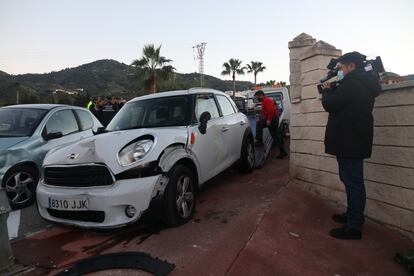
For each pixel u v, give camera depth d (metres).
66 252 3.13
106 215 3.03
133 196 3.04
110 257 2.85
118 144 3.34
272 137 7.58
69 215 3.27
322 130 4.38
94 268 2.69
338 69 3.20
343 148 3.09
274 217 3.67
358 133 3.04
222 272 2.59
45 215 3.43
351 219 3.21
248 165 5.88
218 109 5.18
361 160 3.14
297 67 4.91
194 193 3.84
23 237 3.56
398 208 3.35
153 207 3.16
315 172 4.54
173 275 2.57
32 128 5.26
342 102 3.04
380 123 3.50
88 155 3.22
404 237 3.24
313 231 3.36
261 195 4.58
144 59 26.12
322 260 2.79
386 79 3.97
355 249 3.00
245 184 5.27
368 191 3.71
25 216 4.38
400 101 3.27
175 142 3.60
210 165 4.39
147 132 3.62
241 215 3.79
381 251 2.97
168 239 3.22
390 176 3.43
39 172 5.02
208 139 4.36
